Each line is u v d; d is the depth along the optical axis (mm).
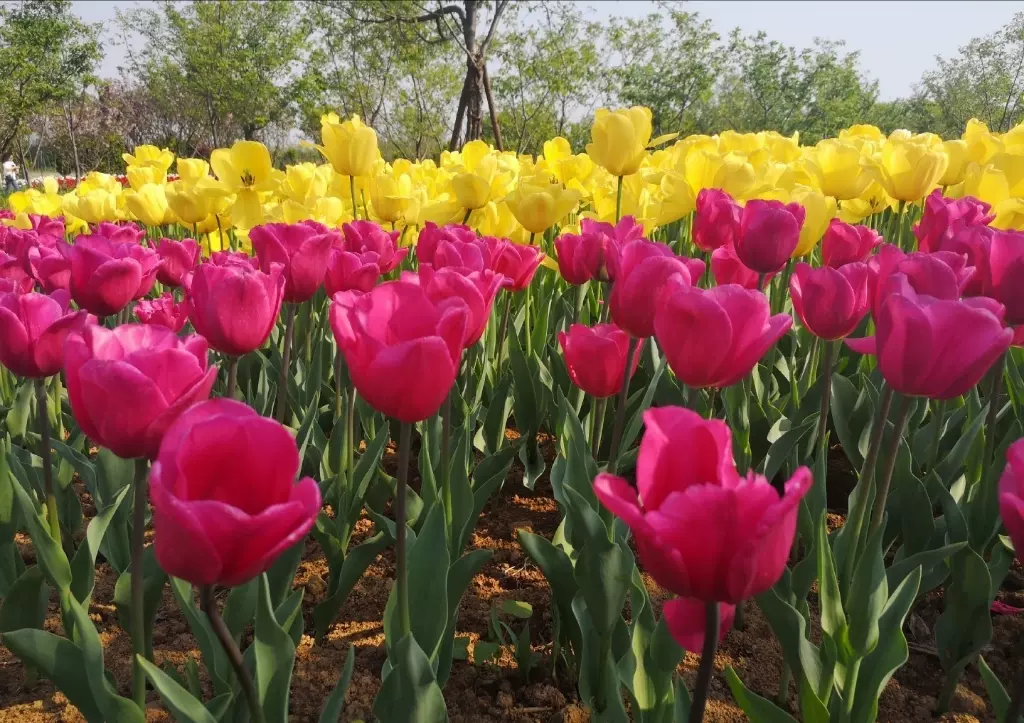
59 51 33188
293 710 1779
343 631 2096
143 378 967
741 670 1950
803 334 3410
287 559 1825
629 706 1787
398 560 1269
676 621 956
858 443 2363
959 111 50219
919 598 2260
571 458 1719
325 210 3990
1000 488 938
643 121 3596
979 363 1146
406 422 1143
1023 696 1273
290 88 34906
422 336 1109
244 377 2947
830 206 3324
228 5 35156
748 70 48000
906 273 1468
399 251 2736
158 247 3029
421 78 31875
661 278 1499
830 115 48406
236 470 832
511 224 3514
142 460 1155
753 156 4215
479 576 2373
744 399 2279
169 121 42125
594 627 1608
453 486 1954
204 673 1899
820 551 1463
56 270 2355
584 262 2393
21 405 2482
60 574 1629
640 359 3090
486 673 1926
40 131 40281
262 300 1525
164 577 1680
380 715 1300
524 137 31812
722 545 776
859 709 1421
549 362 3227
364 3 25781
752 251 2053
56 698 1860
